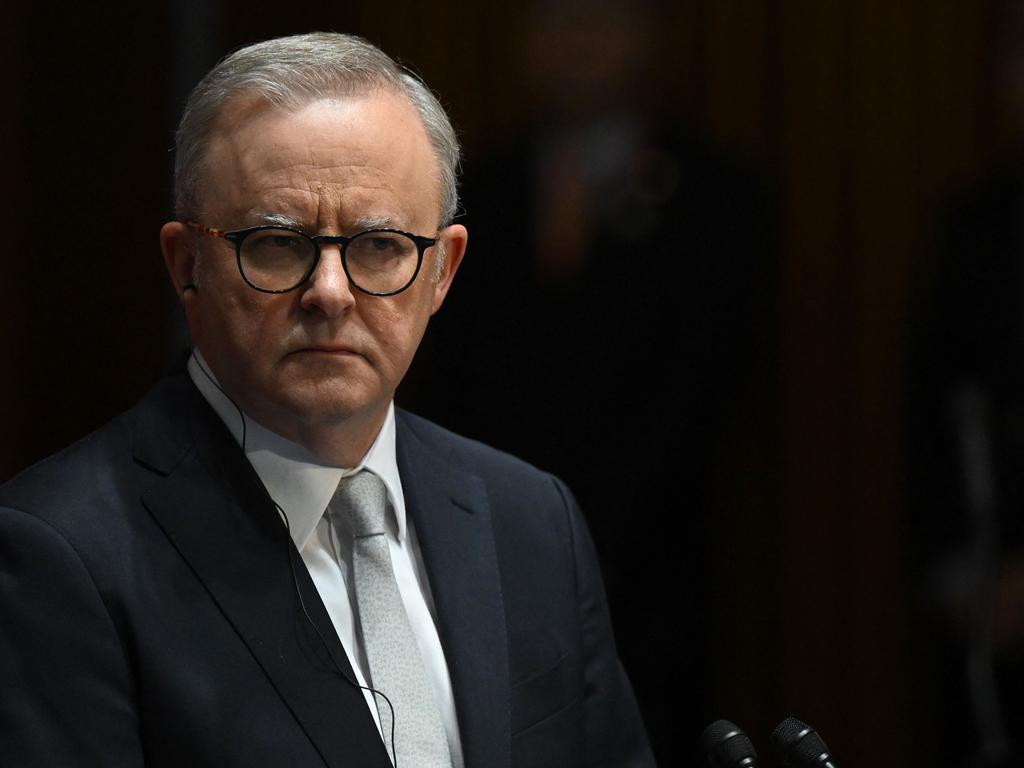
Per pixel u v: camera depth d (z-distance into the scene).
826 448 14.33
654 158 12.30
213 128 6.17
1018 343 11.48
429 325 12.34
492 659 6.65
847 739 14.25
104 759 5.74
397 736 6.21
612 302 12.02
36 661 5.77
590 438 11.91
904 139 14.22
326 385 6.07
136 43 13.05
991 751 10.49
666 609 12.03
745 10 14.31
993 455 11.16
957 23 14.11
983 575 10.84
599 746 7.12
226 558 6.20
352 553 6.49
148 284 13.18
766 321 13.06
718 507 14.22
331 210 6.03
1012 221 11.98
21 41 12.96
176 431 6.44
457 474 7.16
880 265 14.27
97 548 5.99
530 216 12.27
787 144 14.34
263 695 6.00
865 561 14.24
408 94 6.39
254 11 13.27
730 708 14.45
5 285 12.98
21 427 13.09
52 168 13.09
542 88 12.45
